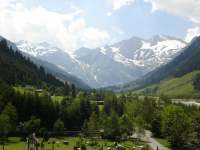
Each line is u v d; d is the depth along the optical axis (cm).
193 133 5406
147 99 13562
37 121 7506
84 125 9412
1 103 8750
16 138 7388
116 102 14312
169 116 9712
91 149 6662
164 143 8306
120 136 9081
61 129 8706
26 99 9512
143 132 8594
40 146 5906
